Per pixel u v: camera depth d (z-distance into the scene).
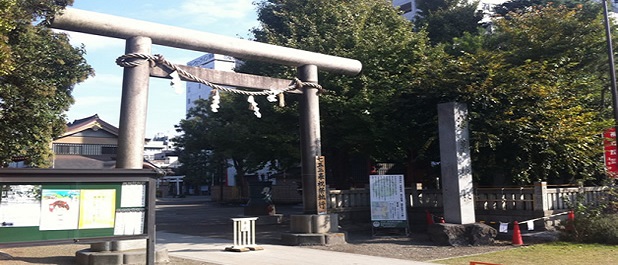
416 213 19.03
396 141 18.56
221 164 49.12
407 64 19.22
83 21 10.74
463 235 13.83
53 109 12.31
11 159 12.83
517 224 13.82
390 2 25.25
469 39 22.05
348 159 23.47
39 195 7.46
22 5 10.09
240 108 22.27
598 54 18.69
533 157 16.06
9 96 10.70
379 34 20.39
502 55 16.25
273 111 20.16
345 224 18.33
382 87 18.78
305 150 14.62
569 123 15.46
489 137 14.88
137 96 11.06
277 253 12.40
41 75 11.95
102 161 29.52
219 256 11.92
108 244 10.65
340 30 20.56
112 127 33.00
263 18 25.17
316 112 14.77
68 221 7.64
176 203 47.94
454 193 14.45
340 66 15.33
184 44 12.20
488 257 11.68
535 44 18.28
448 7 30.92
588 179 18.02
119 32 11.17
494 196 17.03
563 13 19.64
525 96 15.32
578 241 13.59
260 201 25.09
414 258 11.72
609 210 15.64
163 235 17.20
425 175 21.83
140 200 8.28
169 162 85.69
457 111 14.74
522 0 33.38
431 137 17.55
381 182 16.09
